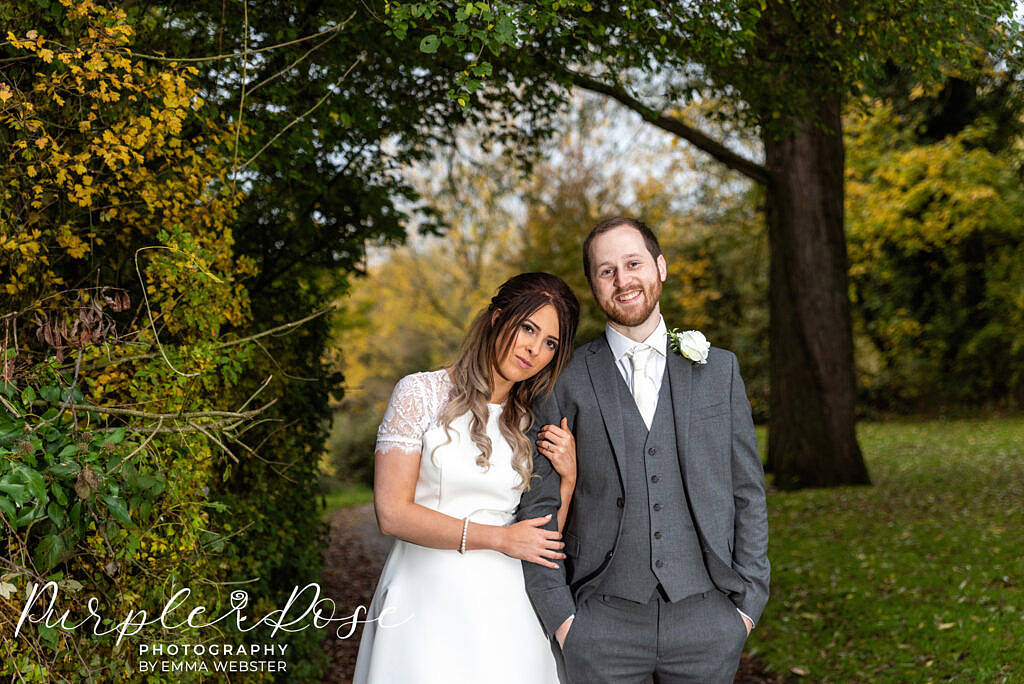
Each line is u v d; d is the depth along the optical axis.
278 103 3.80
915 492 8.68
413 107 4.76
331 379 4.60
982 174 13.87
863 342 16.97
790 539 7.16
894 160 14.58
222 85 3.78
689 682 2.40
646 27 3.82
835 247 9.34
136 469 2.38
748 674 4.47
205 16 3.77
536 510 2.37
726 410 2.45
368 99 4.43
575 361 2.50
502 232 16.61
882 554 6.27
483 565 2.26
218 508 2.74
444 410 2.23
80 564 2.39
